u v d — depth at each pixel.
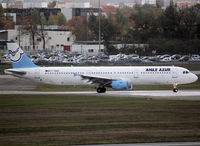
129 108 164.00
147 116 147.00
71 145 110.44
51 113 155.00
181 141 113.06
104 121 139.38
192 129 125.94
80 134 121.38
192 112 153.12
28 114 153.25
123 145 110.25
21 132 124.25
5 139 116.31
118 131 124.50
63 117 146.88
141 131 124.25
